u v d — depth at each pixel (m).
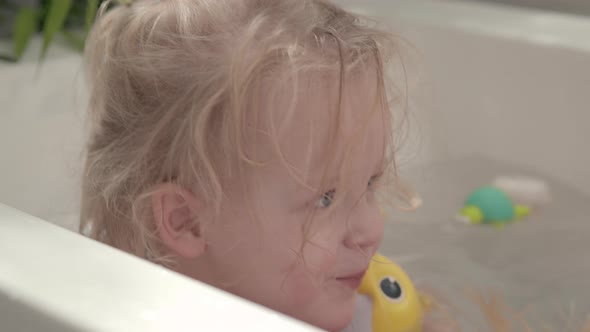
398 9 1.37
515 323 0.96
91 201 0.78
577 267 1.09
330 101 0.67
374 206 0.74
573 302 1.01
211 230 0.69
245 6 0.72
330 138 0.67
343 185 0.69
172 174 0.70
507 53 1.29
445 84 1.34
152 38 0.72
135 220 0.72
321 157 0.67
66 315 0.41
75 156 1.13
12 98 1.10
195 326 0.39
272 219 0.68
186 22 0.71
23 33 1.17
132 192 0.72
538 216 1.23
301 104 0.66
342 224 0.70
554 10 1.58
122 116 0.74
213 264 0.71
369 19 0.83
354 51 0.70
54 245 0.48
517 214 1.22
